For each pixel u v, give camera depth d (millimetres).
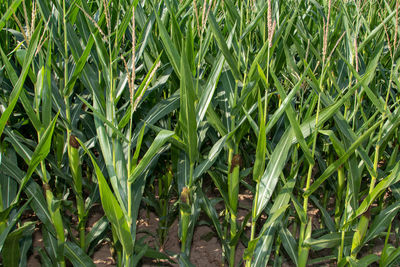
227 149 2557
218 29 1974
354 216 1985
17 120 2666
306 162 2766
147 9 3178
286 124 2521
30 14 2578
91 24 2160
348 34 2361
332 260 2775
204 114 2008
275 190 2707
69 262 2678
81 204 2381
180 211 2424
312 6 3553
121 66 2812
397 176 1764
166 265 2855
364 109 3164
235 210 2350
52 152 2959
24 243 2145
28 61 1527
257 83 2039
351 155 1940
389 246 2004
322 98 1981
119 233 1694
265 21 2357
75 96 2930
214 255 2975
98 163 2498
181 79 1724
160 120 2916
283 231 2367
